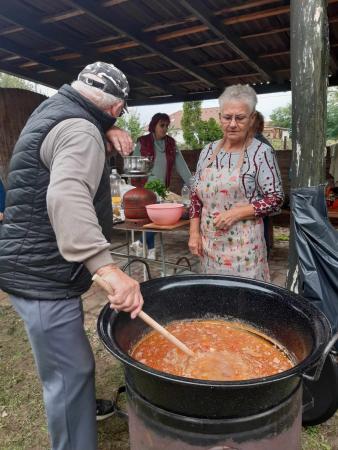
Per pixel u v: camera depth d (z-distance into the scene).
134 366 0.99
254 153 2.01
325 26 2.13
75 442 1.55
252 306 1.50
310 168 2.24
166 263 3.39
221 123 2.02
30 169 1.31
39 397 2.34
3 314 3.43
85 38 5.02
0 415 2.21
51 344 1.45
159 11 4.12
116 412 1.71
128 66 6.14
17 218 1.37
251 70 6.28
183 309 1.57
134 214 2.95
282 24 4.42
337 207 4.21
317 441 1.93
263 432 1.08
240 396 0.99
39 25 4.46
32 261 1.38
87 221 1.15
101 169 1.28
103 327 1.19
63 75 6.90
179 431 1.08
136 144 4.29
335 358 1.68
